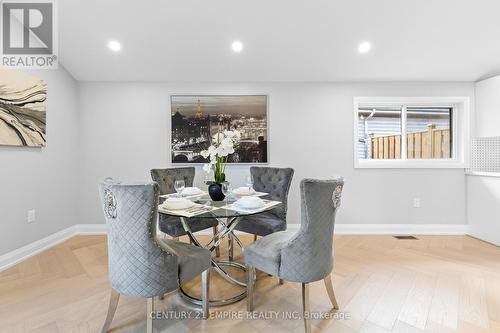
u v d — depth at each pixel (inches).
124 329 61.3
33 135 103.2
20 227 99.3
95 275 87.0
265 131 132.2
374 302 71.6
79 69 122.1
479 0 87.0
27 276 86.4
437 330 60.4
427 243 117.6
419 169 132.0
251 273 67.8
